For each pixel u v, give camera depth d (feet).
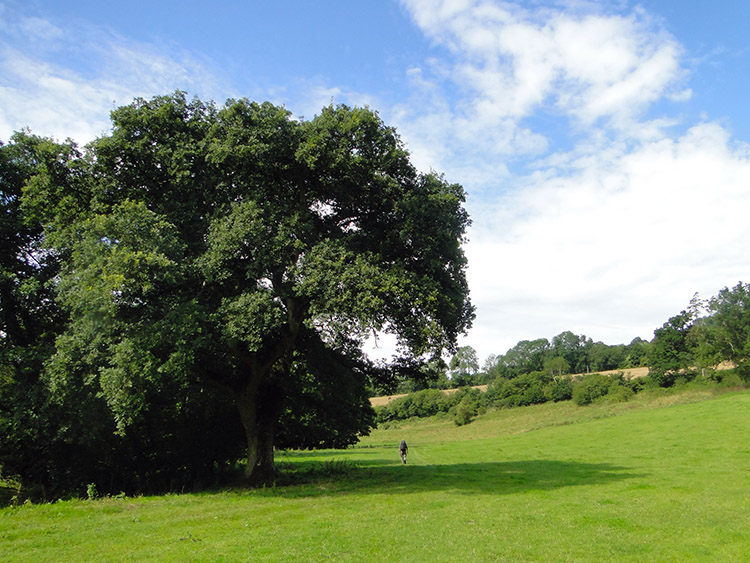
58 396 60.34
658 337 283.59
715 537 34.58
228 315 56.75
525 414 286.66
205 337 57.47
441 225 65.72
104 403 62.54
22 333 76.33
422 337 58.54
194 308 56.70
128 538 37.47
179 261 57.52
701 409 165.07
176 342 54.39
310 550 32.53
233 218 58.90
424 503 52.90
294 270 58.13
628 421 168.55
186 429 72.69
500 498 55.88
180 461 73.36
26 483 69.10
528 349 476.54
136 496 62.69
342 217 70.64
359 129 62.64
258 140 60.54
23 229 73.05
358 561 29.94
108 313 53.98
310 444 105.81
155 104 66.64
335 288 55.42
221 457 79.20
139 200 66.08
